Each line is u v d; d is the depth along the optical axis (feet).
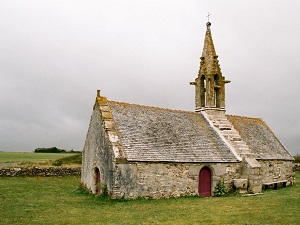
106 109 73.97
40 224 46.24
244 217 49.62
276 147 103.86
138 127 74.59
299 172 141.90
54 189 81.71
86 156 82.58
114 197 63.98
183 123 85.40
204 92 96.68
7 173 103.81
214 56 96.02
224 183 77.92
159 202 63.52
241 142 87.86
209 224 45.78
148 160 67.21
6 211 54.75
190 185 73.10
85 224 46.09
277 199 66.85
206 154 78.02
